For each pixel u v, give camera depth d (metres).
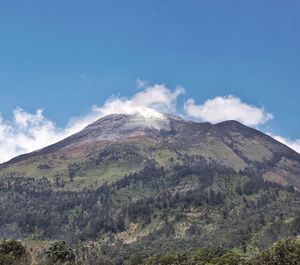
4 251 124.31
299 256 180.75
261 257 191.50
